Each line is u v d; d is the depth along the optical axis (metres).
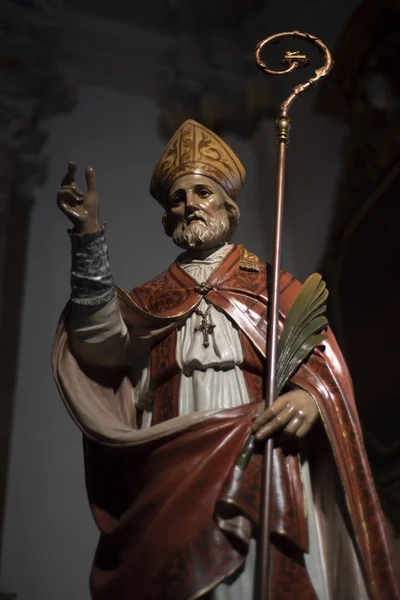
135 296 3.73
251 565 2.96
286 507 3.02
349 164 7.80
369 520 3.09
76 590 6.50
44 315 7.58
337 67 8.02
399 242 7.14
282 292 3.60
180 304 3.54
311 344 3.33
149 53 8.67
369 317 7.16
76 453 7.11
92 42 8.54
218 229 3.72
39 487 6.88
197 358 3.33
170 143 3.98
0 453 6.93
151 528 2.96
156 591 2.89
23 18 8.36
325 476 3.26
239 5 8.97
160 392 3.40
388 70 7.70
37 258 7.78
